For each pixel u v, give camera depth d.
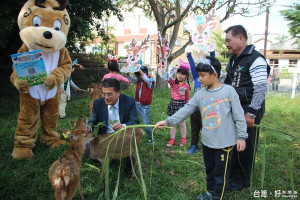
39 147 4.45
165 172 3.82
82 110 7.55
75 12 8.31
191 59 4.62
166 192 3.23
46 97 4.18
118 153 3.11
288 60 35.06
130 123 3.34
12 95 9.10
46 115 4.41
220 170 2.77
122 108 3.46
